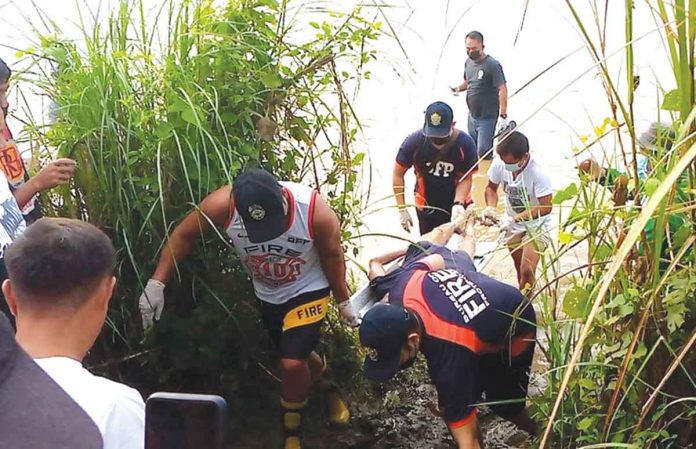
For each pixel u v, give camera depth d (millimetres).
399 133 8312
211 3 4043
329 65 4156
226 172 3623
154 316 3723
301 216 3633
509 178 4855
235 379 4145
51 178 3436
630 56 2627
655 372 2922
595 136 3553
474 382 3396
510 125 3350
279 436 4102
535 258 4172
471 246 4398
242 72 3988
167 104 3777
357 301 4004
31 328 1934
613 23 6000
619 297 2826
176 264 3752
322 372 4191
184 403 1598
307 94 4156
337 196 4391
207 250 4004
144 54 3814
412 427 4320
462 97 10492
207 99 3805
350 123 4688
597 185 3260
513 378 3684
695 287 2738
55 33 3910
